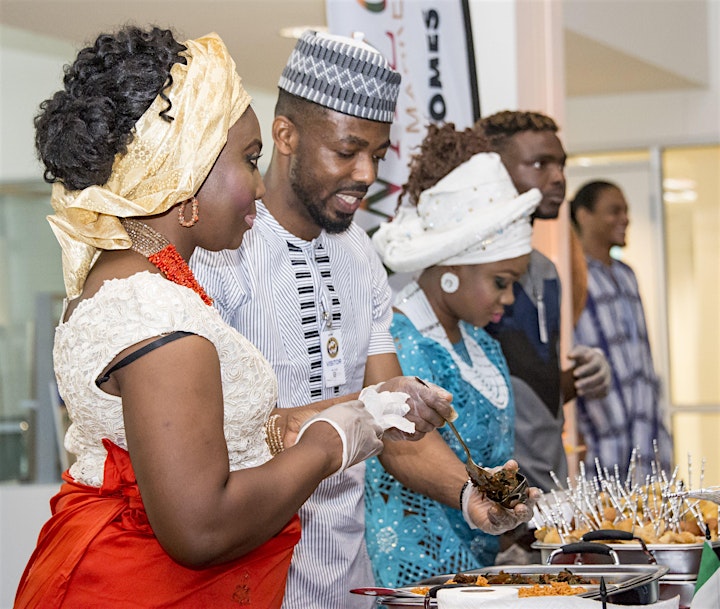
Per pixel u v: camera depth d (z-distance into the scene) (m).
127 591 1.26
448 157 2.24
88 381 1.21
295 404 1.85
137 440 1.16
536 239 3.67
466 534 2.03
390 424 1.45
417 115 3.07
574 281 4.01
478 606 1.24
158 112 1.23
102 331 1.20
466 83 3.19
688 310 6.27
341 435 1.34
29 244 5.82
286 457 1.28
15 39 5.68
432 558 1.99
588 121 6.35
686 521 1.83
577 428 4.65
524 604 1.23
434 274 2.17
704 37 6.06
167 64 1.25
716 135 6.10
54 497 1.40
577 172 6.43
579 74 5.68
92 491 1.32
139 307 1.19
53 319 5.52
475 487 1.76
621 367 4.77
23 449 5.71
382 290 2.04
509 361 2.61
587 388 2.97
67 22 4.51
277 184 1.85
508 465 1.67
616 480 2.01
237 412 1.29
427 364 2.09
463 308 2.14
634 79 5.86
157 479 1.14
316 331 1.86
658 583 1.47
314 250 1.89
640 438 4.86
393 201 3.01
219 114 1.25
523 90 3.56
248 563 1.33
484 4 3.52
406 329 2.12
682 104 6.16
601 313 4.77
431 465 1.88
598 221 4.88
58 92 1.28
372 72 1.77
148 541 1.27
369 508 2.03
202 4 4.28
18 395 5.75
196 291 1.30
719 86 6.10
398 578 1.99
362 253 2.01
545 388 2.65
